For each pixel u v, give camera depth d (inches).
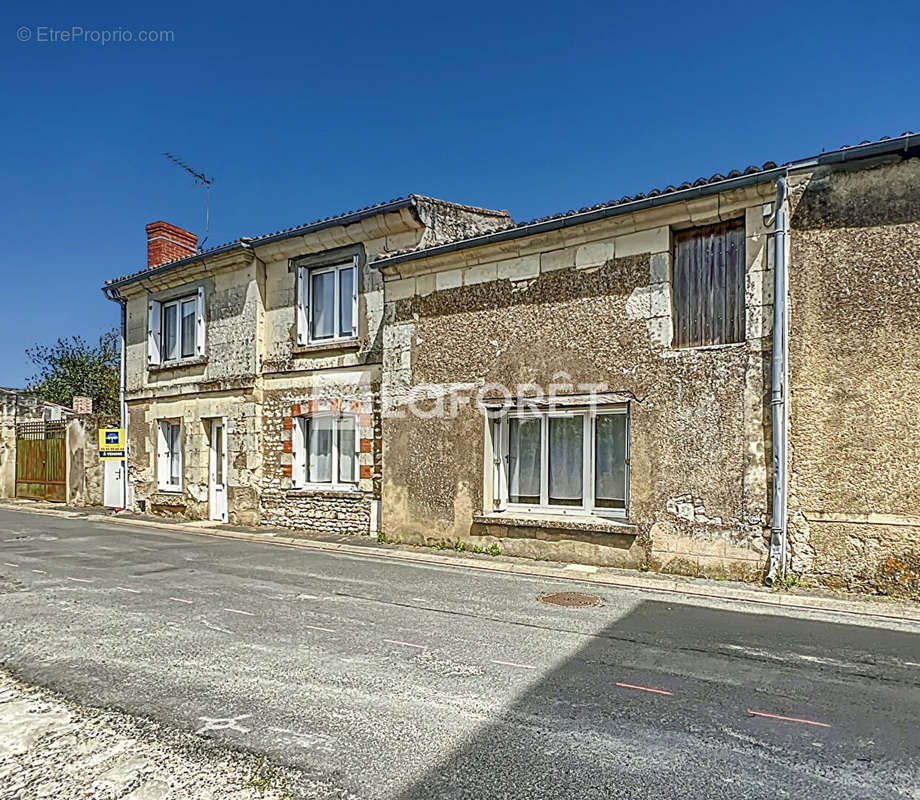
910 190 259.3
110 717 146.1
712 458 293.3
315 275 483.2
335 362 457.1
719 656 191.3
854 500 263.6
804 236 276.8
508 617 233.5
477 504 364.5
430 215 421.4
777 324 277.9
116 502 623.5
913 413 254.8
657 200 302.4
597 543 322.7
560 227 332.2
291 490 477.4
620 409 327.6
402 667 179.2
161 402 580.7
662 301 310.3
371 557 364.2
